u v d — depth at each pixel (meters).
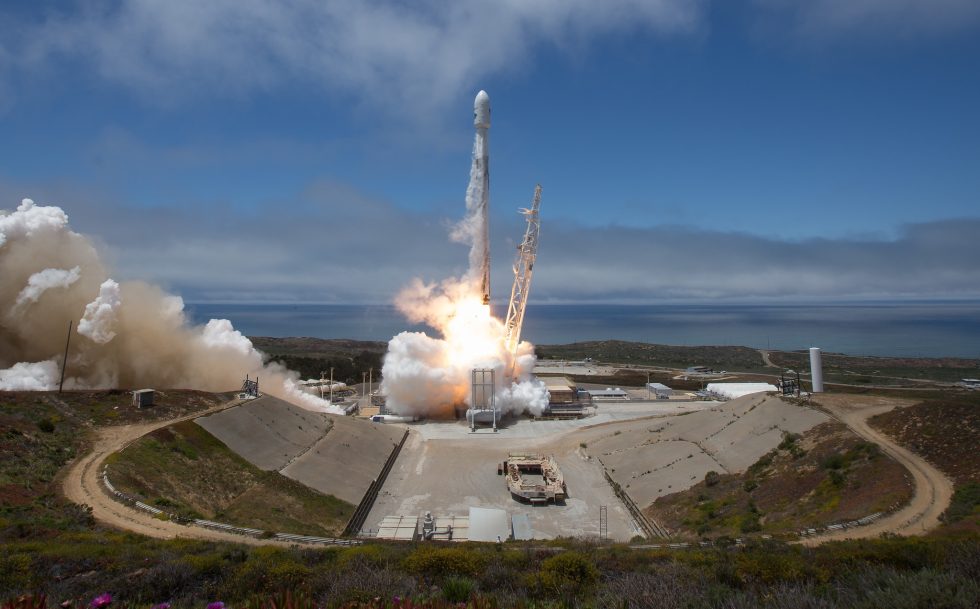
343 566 23.95
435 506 63.53
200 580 24.52
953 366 196.12
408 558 25.83
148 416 66.81
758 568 21.39
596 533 54.59
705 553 28.62
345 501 60.69
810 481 52.47
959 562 17.33
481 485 70.94
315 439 77.31
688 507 56.69
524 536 52.75
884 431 60.41
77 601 17.91
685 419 87.94
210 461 59.09
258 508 52.12
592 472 76.69
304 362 164.00
